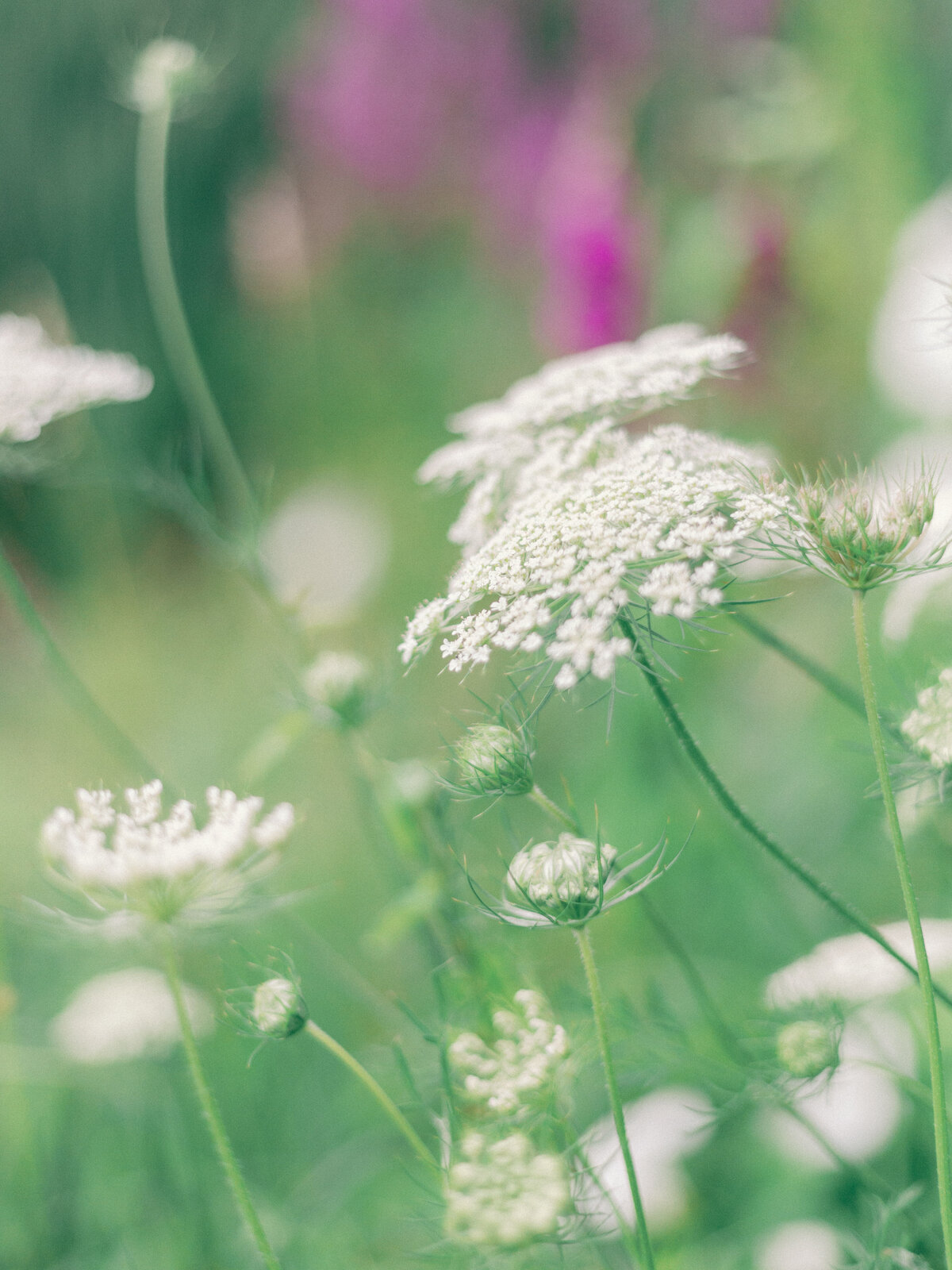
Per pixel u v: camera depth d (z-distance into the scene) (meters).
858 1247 0.86
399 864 0.95
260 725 1.79
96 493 2.28
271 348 2.88
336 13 2.79
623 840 1.33
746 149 1.69
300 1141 1.07
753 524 0.76
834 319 1.64
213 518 1.06
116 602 2.23
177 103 1.21
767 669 1.56
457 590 0.78
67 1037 1.00
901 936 0.91
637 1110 0.98
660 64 2.00
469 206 2.73
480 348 2.69
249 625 2.11
